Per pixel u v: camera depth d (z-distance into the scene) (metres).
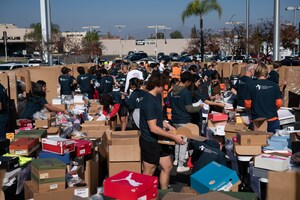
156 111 4.57
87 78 12.61
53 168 4.47
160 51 75.50
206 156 5.39
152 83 4.58
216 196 3.17
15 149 5.28
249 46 28.53
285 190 3.43
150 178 3.82
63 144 5.06
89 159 5.45
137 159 5.50
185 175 6.37
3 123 7.09
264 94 5.98
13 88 8.85
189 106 6.25
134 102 7.72
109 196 3.72
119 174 3.97
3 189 4.38
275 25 15.26
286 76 9.86
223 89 13.30
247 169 4.86
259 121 5.91
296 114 6.47
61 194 4.46
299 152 4.42
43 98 7.54
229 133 5.82
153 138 4.64
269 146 5.04
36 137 5.76
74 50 31.83
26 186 4.66
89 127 7.48
